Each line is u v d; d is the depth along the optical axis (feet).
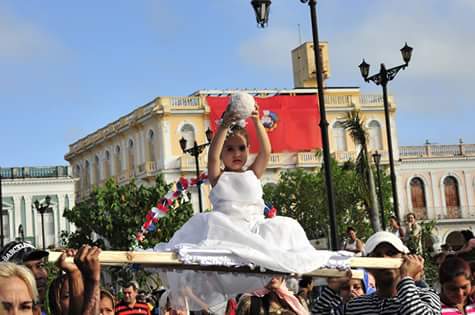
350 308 21.89
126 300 44.27
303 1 59.00
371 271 21.94
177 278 19.80
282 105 239.50
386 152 245.45
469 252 26.43
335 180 189.16
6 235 218.38
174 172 233.55
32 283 13.60
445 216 245.65
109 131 259.19
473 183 249.96
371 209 89.86
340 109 246.06
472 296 24.40
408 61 80.74
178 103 236.63
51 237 220.84
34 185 221.25
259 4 61.00
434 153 250.37
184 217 95.61
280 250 17.54
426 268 60.39
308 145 239.91
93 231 144.25
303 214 196.34
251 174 19.80
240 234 17.72
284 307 22.77
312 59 261.44
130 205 134.51
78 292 16.25
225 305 20.72
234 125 20.84
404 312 20.39
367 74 83.71
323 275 19.21
